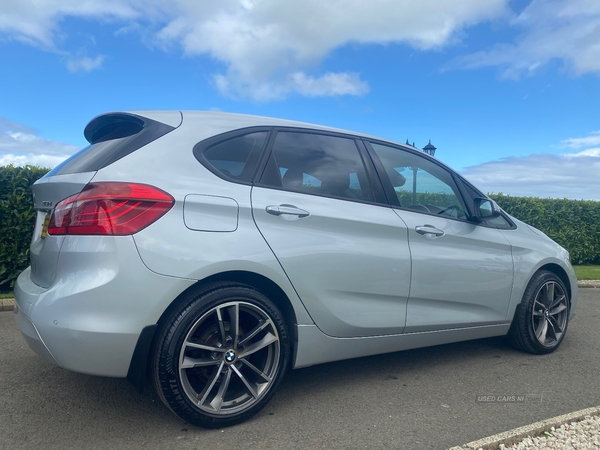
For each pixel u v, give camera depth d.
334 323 3.05
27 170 6.30
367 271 3.17
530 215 12.45
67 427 2.68
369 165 3.51
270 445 2.53
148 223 2.44
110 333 2.34
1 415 2.81
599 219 13.19
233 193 2.76
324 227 3.04
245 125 3.06
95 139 3.37
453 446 2.57
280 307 2.97
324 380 3.54
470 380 3.61
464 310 3.76
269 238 2.79
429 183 3.86
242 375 2.72
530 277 4.17
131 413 2.87
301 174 3.13
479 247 3.86
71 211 2.45
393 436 2.67
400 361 4.03
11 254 6.18
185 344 2.51
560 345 4.68
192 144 2.78
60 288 2.39
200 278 2.53
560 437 2.65
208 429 2.68
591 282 9.30
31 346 2.48
